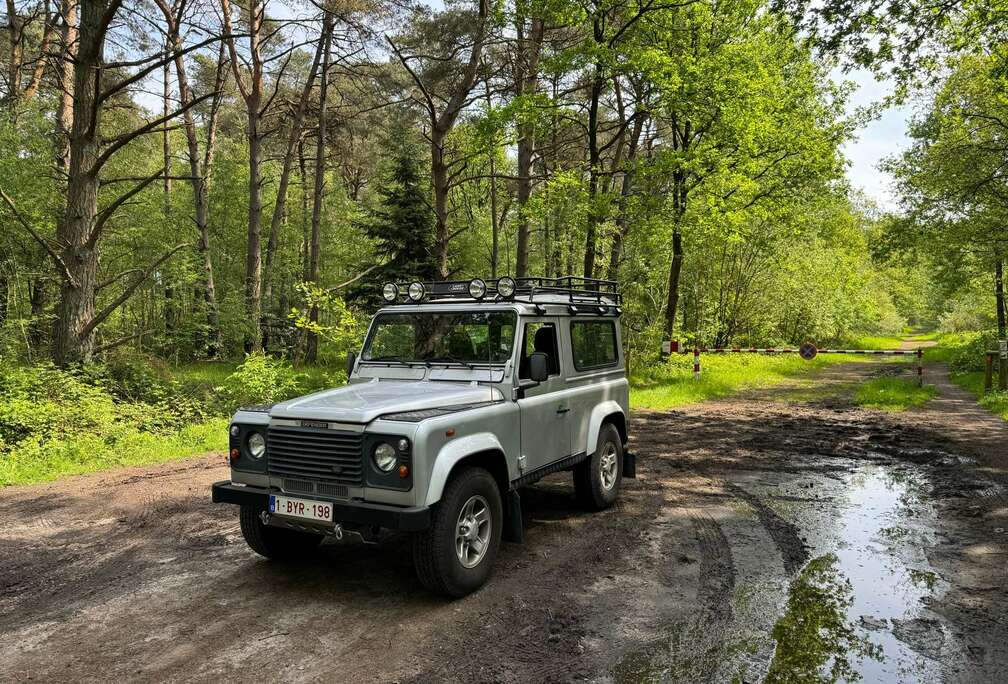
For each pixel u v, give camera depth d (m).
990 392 15.67
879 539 5.55
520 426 5.02
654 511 6.43
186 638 3.77
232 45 20.83
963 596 4.34
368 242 30.39
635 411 13.88
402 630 3.86
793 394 17.55
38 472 7.98
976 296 30.44
